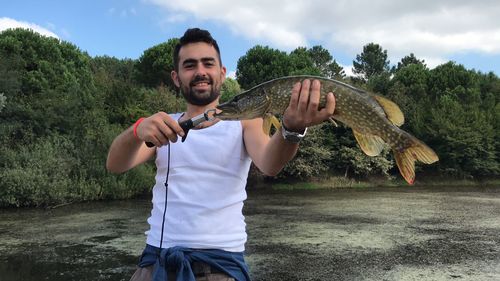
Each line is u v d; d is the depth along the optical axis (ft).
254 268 26.35
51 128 68.59
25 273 25.85
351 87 6.63
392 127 6.72
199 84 8.69
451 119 102.42
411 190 83.05
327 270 25.96
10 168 57.52
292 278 24.36
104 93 85.35
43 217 47.19
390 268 26.48
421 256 29.45
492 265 27.27
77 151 64.85
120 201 61.21
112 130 70.13
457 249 31.48
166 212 8.30
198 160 8.24
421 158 6.59
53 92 72.64
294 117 6.44
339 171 95.71
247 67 137.28
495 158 104.73
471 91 118.11
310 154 88.63
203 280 7.76
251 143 8.24
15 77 70.18
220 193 8.14
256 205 58.23
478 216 47.78
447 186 93.71
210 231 7.96
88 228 40.29
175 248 7.89
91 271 26.13
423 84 123.44
